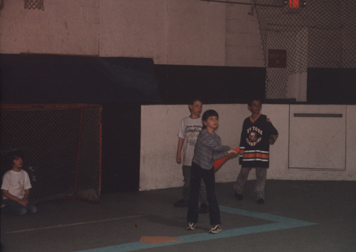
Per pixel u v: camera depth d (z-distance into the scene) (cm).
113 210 727
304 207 759
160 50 902
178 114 909
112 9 848
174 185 913
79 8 816
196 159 609
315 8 1092
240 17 1018
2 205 683
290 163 1004
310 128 998
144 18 880
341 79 1054
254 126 788
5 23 753
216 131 949
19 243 550
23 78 747
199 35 945
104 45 845
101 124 755
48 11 788
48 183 780
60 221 655
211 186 604
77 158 796
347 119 995
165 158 899
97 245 545
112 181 848
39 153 770
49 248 532
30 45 775
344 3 1098
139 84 850
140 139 869
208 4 952
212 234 597
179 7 917
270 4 1052
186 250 530
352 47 1099
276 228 628
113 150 844
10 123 740
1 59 745
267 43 1062
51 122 779
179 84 913
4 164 732
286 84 1083
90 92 791
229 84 973
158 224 647
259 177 793
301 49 1084
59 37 800
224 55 979
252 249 536
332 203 788
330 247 545
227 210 736
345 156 998
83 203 773
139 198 816
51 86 763
